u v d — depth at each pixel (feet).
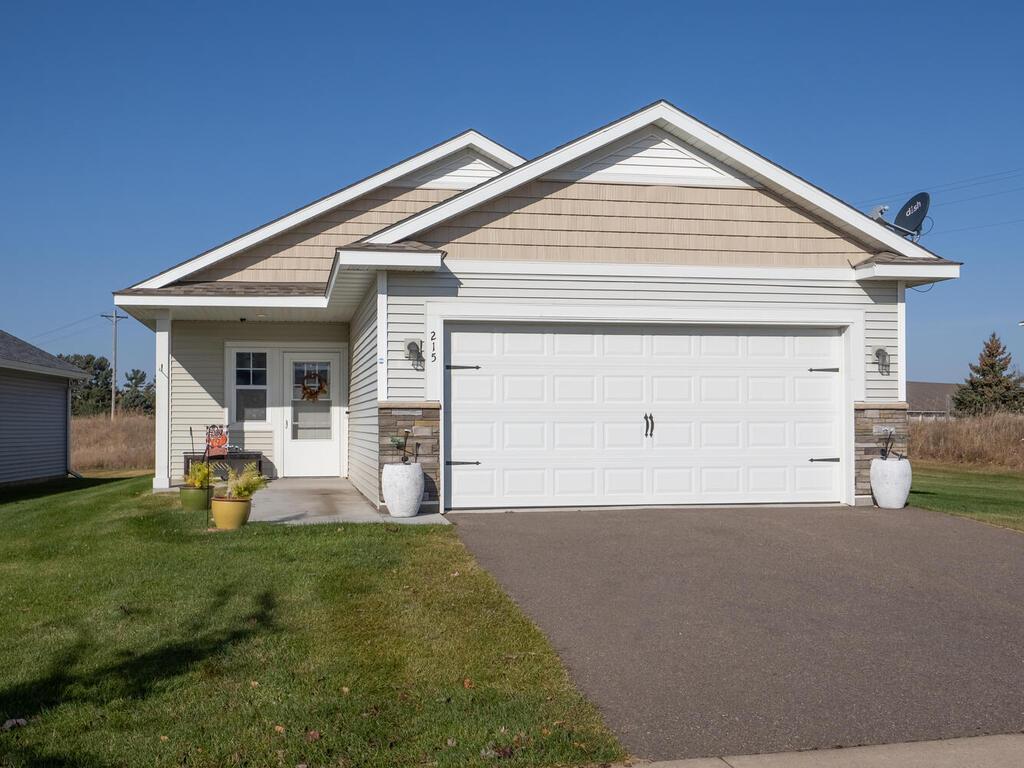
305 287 50.06
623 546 29.63
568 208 37.55
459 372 36.96
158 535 31.94
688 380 38.45
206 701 16.55
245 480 33.01
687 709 16.55
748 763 14.40
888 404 39.32
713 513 36.50
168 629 20.74
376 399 37.81
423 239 36.68
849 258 39.32
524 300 37.06
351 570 25.91
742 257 38.55
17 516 42.73
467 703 16.60
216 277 52.01
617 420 37.93
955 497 49.44
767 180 38.37
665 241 38.11
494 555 28.17
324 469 56.08
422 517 35.29
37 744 14.74
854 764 14.40
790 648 19.85
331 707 16.26
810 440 39.24
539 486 37.37
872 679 18.11
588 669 18.49
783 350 39.14
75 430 114.62
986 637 20.79
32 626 21.27
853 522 34.60
